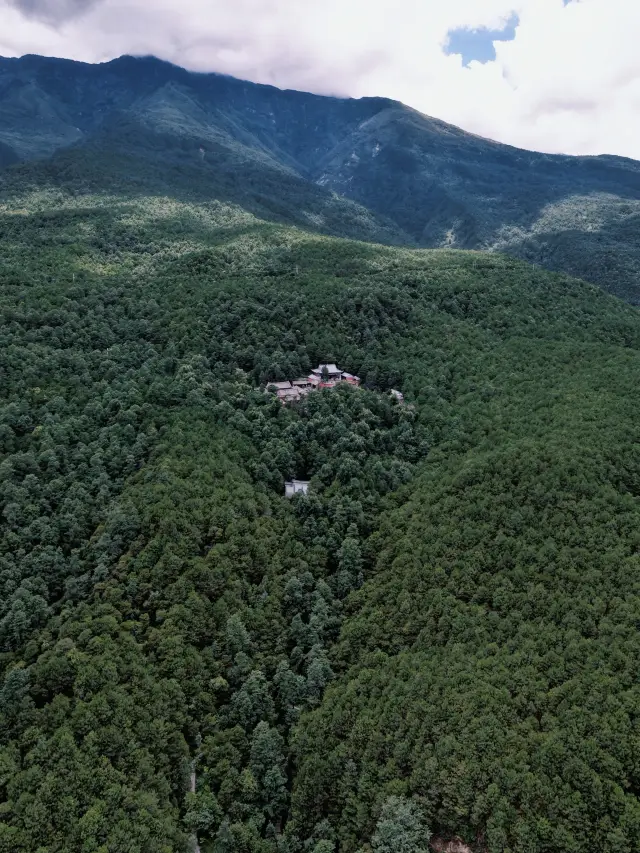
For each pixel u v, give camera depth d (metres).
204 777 69.88
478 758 61.00
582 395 121.38
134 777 63.91
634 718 59.03
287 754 73.25
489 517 91.00
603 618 70.69
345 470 107.31
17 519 90.00
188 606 81.38
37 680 70.06
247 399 122.75
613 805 53.84
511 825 55.72
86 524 92.50
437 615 80.62
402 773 64.56
